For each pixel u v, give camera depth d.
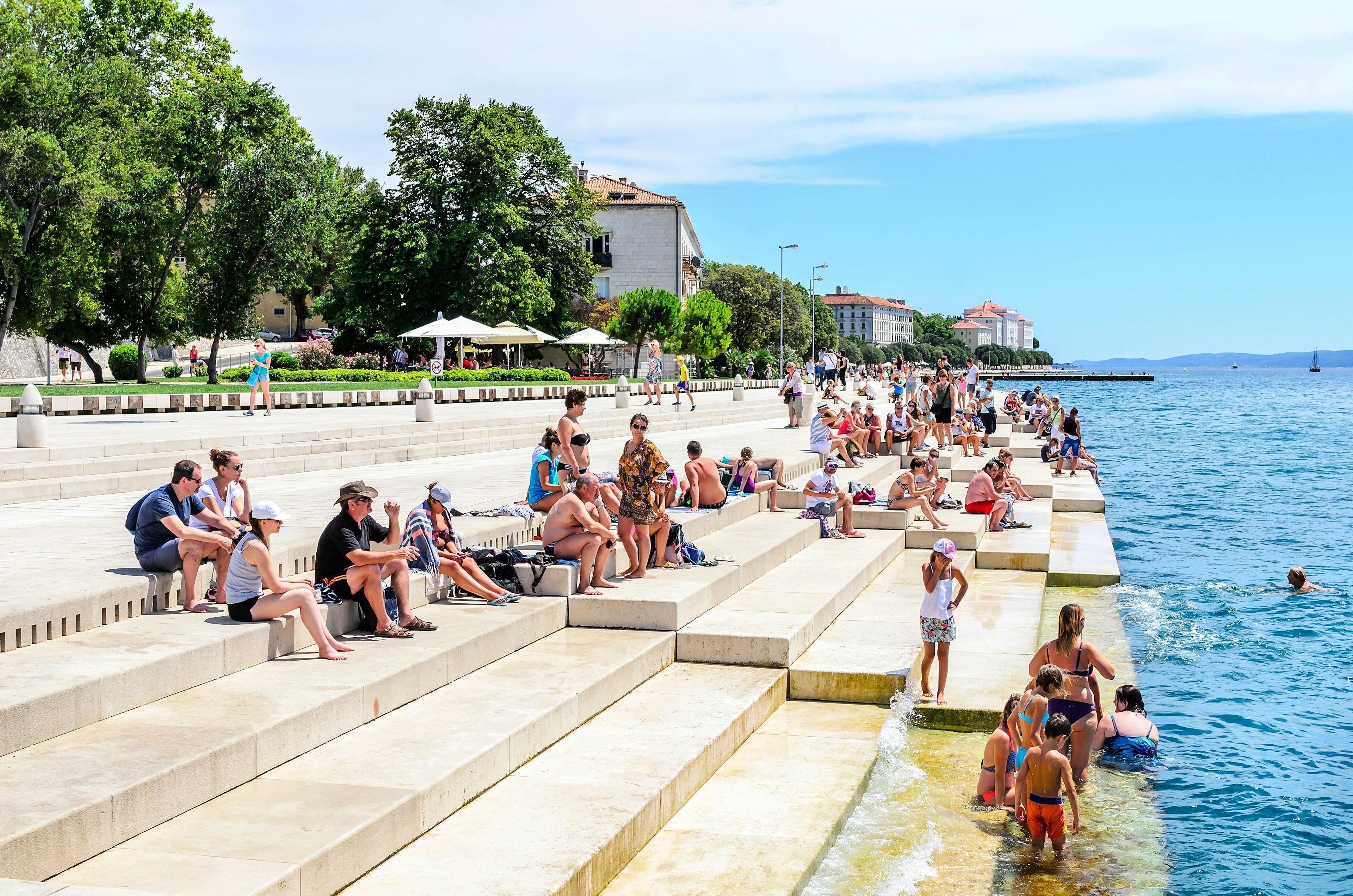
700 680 10.05
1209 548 21.16
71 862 4.94
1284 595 16.31
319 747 6.82
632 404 35.53
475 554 10.70
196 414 26.56
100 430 19.89
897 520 17.94
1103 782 8.84
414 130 52.81
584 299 60.66
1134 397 124.19
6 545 9.97
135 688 6.60
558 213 57.53
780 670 10.46
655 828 7.00
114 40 44.28
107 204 39.94
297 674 7.54
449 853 5.91
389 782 6.23
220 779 5.94
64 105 36.19
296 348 66.00
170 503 8.31
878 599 14.15
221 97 42.50
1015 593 15.73
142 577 8.24
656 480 12.08
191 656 7.09
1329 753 9.55
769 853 6.80
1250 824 7.99
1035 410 39.41
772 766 8.50
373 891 5.41
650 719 8.71
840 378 61.09
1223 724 10.35
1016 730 8.16
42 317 38.16
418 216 52.84
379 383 37.78
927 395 28.81
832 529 17.30
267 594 8.02
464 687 8.40
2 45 35.03
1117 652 13.08
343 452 19.30
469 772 6.66
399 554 8.88
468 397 35.62
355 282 52.78
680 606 10.71
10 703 5.75
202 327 44.50
